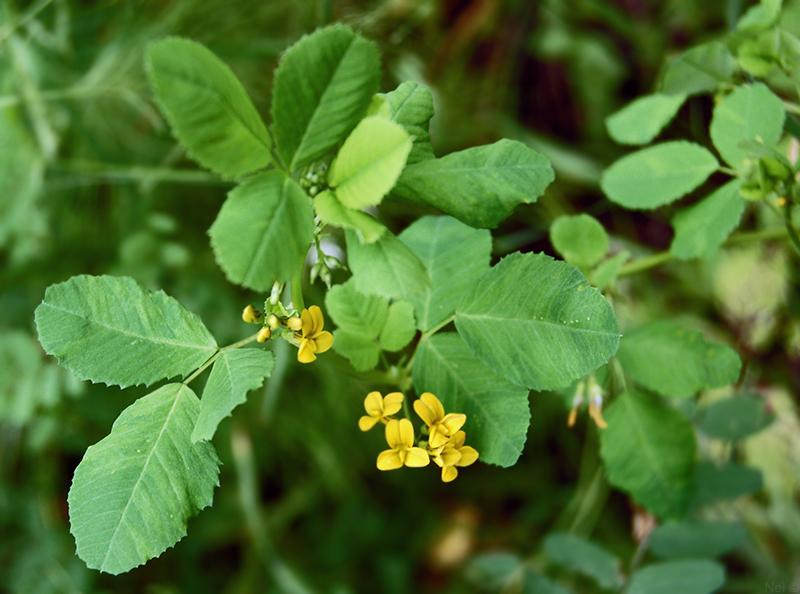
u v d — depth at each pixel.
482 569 0.31
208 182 0.32
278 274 0.12
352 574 0.35
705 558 0.24
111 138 0.34
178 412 0.14
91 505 0.13
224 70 0.12
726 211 0.18
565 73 0.36
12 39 0.31
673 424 0.20
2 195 0.32
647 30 0.35
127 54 0.31
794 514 0.29
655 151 0.19
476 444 0.15
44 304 0.14
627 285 0.32
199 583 0.34
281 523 0.36
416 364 0.16
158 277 0.32
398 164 0.13
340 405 0.35
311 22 0.30
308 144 0.13
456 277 0.16
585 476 0.33
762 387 0.30
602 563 0.25
